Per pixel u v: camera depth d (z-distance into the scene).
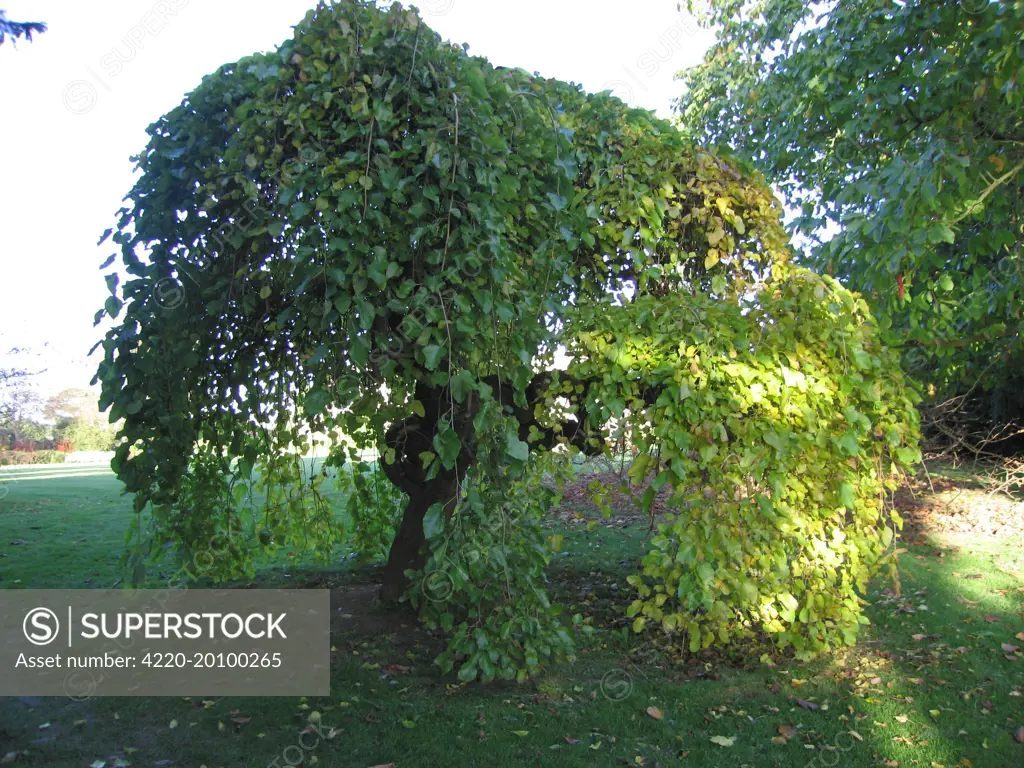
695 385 2.79
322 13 2.77
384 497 4.75
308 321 2.76
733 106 7.15
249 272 3.24
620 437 2.89
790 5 6.46
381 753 2.33
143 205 2.97
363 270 2.60
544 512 2.90
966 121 3.73
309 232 2.58
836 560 3.11
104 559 4.98
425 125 2.77
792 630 3.09
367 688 2.84
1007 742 2.43
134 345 2.89
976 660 3.18
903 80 4.00
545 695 2.82
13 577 4.49
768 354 2.90
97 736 2.43
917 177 3.21
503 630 2.62
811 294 3.01
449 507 3.62
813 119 5.50
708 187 3.68
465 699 2.77
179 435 3.10
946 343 4.18
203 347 3.51
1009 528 5.87
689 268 3.98
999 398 7.53
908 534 5.77
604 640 3.48
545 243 3.00
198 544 3.78
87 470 11.62
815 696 2.83
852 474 3.00
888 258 3.50
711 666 3.16
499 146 2.73
